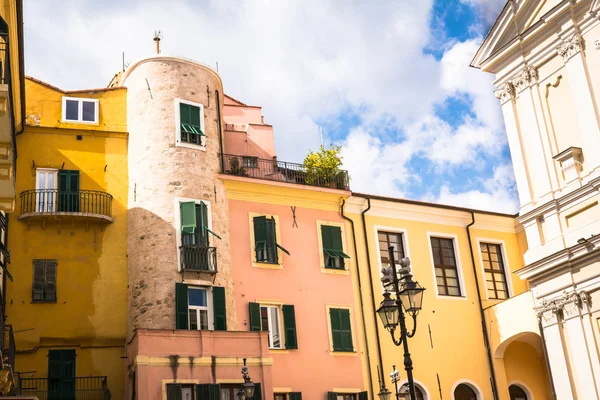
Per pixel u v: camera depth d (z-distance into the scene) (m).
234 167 32.84
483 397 33.97
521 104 32.62
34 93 30.84
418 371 33.09
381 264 34.41
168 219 29.67
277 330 30.89
